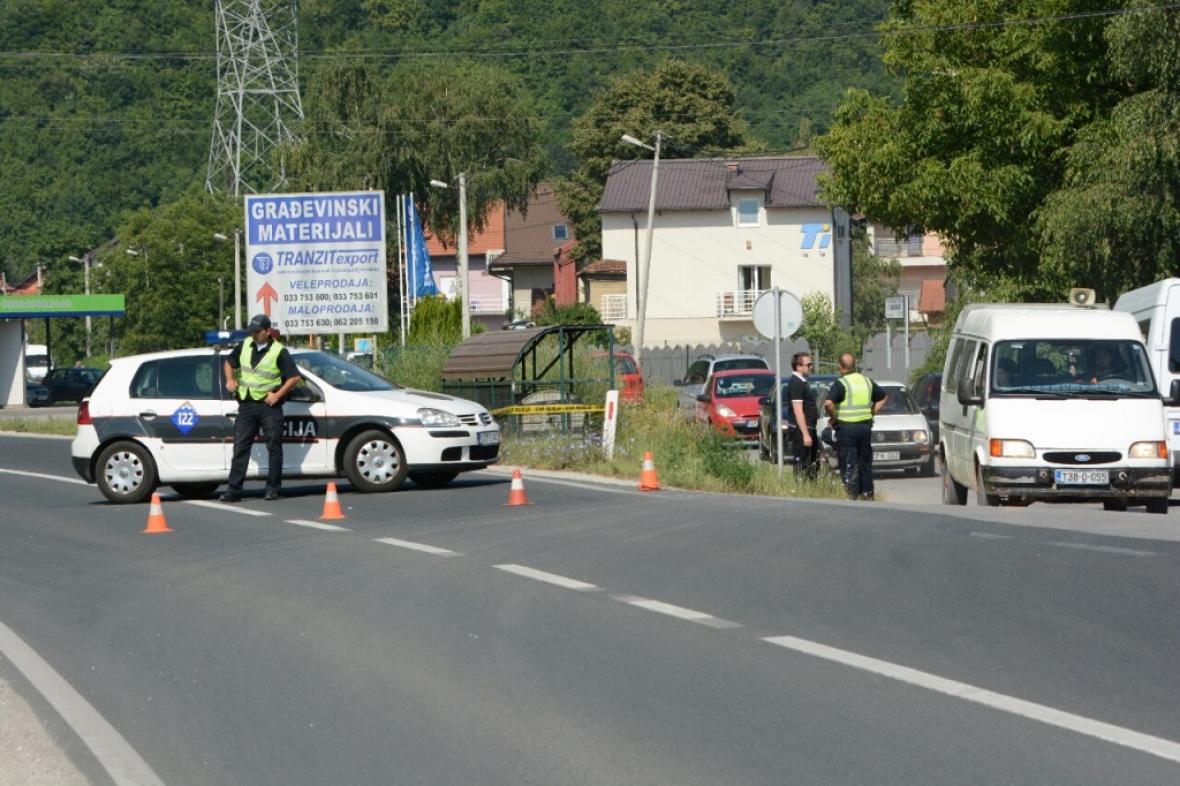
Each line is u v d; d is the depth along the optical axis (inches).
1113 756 660.1
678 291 7785.4
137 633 1038.4
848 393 2126.0
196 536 1562.5
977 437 1865.2
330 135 7436.0
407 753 709.3
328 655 938.7
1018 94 3265.3
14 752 732.0
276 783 671.1
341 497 1898.4
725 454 2391.7
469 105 7450.8
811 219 7682.1
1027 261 3449.8
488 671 874.8
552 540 1418.6
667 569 1222.9
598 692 813.2
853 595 1081.4
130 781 677.9
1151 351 2146.9
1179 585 1082.1
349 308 3614.7
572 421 2741.1
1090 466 1780.3
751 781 642.2
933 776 639.1
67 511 1877.5
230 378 1905.8
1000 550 1277.1
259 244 3607.3
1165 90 2970.0
